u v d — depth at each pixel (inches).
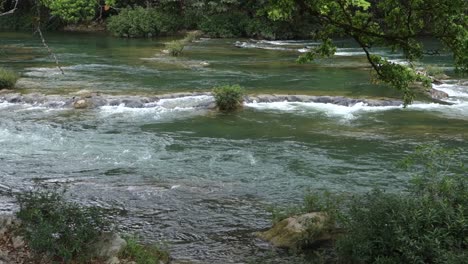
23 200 280.2
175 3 1844.2
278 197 381.7
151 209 354.6
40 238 247.8
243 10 1788.9
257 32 1704.0
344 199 354.6
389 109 700.0
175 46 1211.9
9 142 522.6
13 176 421.1
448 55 1179.9
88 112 665.6
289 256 281.6
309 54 290.8
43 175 425.7
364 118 646.5
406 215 226.7
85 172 435.8
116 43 1488.7
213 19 1749.5
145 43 1504.7
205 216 344.2
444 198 240.4
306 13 273.3
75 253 253.4
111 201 366.9
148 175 430.0
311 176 430.6
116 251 258.1
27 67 992.9
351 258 246.8
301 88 825.5
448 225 218.2
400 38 250.2
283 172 440.8
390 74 277.3
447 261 200.5
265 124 613.6
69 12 439.8
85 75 914.1
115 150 501.4
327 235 296.4
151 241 303.6
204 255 287.1
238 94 684.7
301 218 303.9
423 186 255.1
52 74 916.0
